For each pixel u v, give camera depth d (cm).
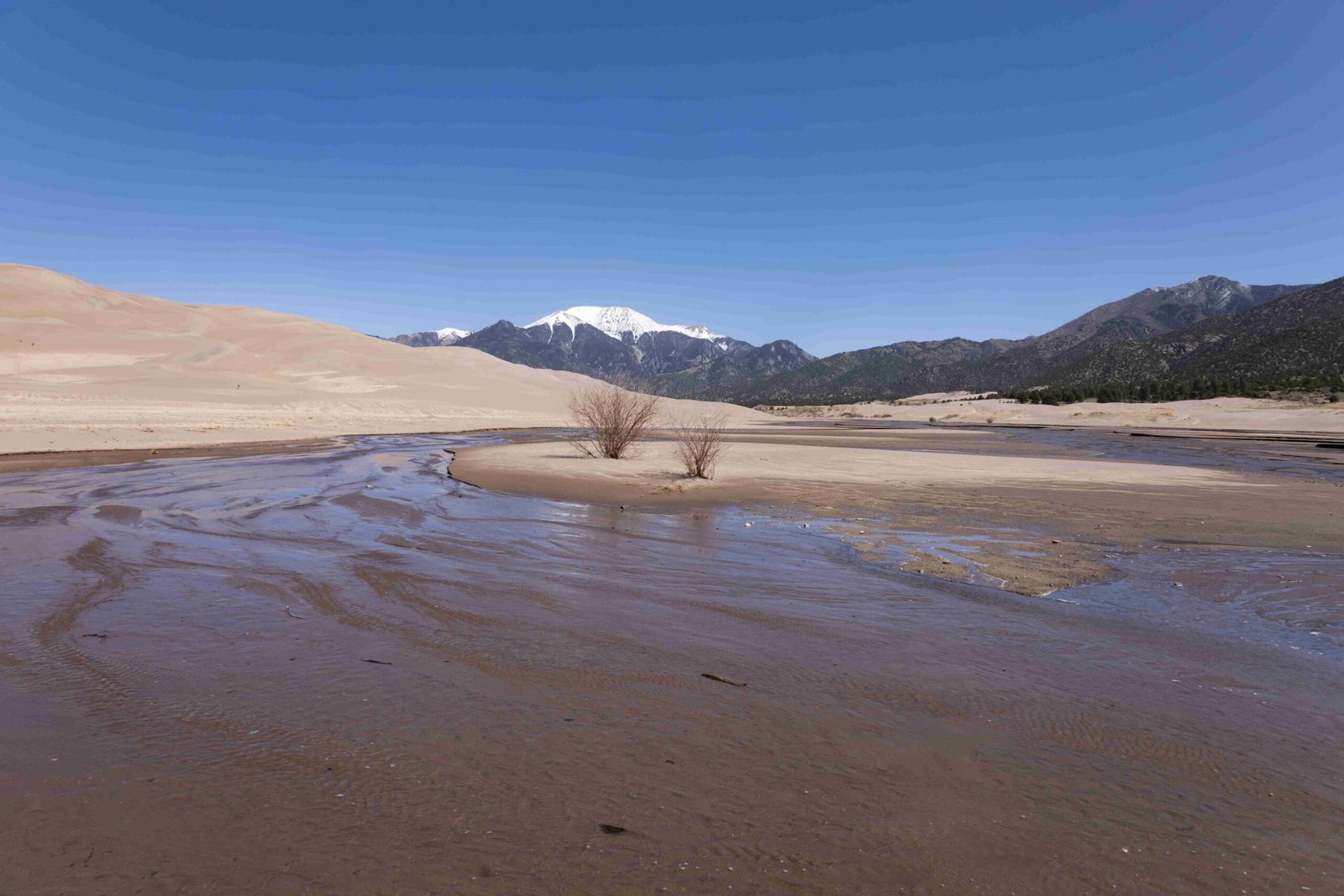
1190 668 557
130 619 638
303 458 2566
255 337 10300
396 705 455
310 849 303
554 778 366
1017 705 476
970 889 285
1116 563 955
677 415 6181
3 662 524
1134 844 320
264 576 803
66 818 324
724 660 554
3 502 1363
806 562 928
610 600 727
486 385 9044
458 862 295
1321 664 571
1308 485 1962
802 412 14938
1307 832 333
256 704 455
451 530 1123
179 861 294
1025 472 2236
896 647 591
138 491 1547
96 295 11125
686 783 365
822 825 329
